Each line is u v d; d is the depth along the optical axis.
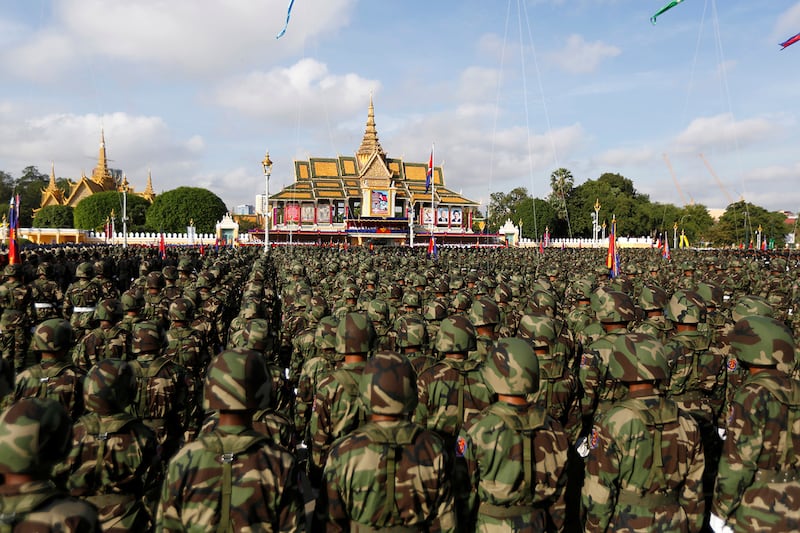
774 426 4.15
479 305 7.10
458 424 5.42
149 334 6.09
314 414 5.27
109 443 4.14
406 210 97.50
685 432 4.02
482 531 4.06
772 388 4.22
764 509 4.15
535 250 55.41
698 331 6.84
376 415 3.71
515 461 3.89
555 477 4.03
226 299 13.88
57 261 22.30
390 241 87.94
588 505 4.12
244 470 3.35
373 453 3.53
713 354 6.73
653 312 8.94
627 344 4.19
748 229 83.12
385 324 9.02
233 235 86.69
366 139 102.56
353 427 5.16
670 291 17.45
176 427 6.02
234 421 3.56
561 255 45.38
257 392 3.51
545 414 4.16
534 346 6.14
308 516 6.47
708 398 6.94
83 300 13.56
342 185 96.19
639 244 82.81
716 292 10.29
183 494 3.33
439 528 3.70
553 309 9.89
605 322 7.34
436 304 9.38
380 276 18.23
